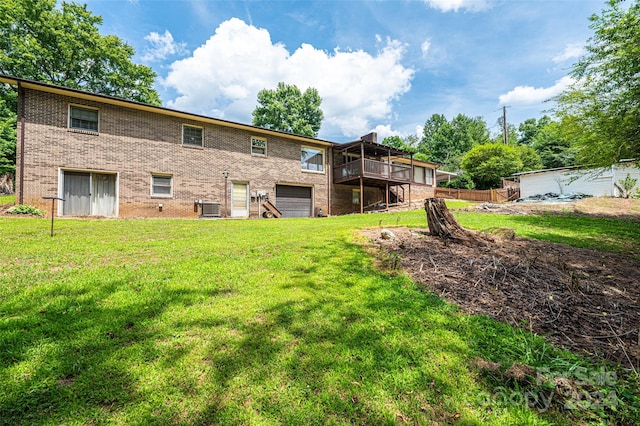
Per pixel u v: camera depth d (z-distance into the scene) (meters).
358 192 18.80
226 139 13.41
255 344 2.28
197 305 2.91
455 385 1.90
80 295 3.00
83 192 10.19
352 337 2.42
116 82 20.70
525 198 17.83
